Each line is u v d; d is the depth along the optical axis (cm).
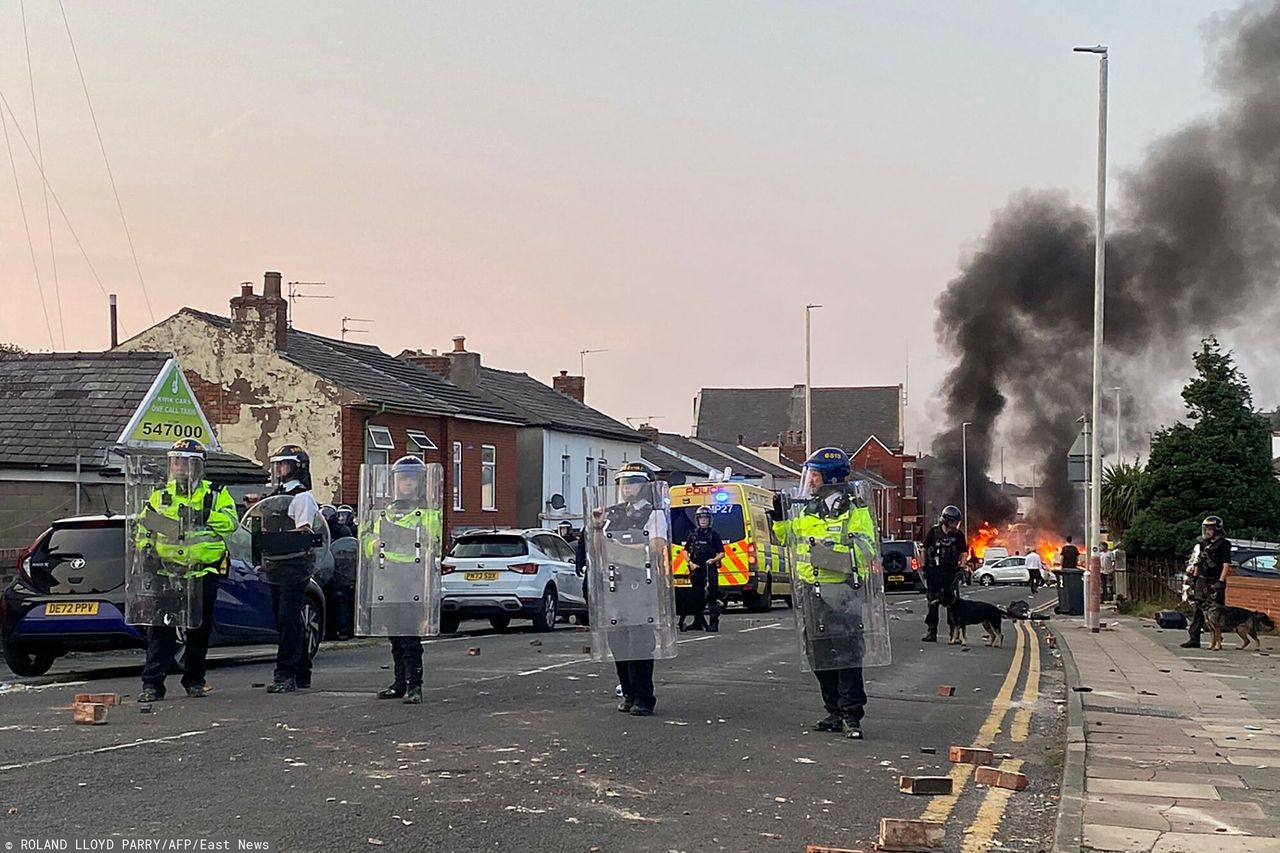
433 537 1208
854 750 1000
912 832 683
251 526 1279
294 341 3819
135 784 785
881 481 8794
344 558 2102
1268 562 2805
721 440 9625
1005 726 1168
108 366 2578
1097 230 2522
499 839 677
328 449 3475
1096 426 2492
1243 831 738
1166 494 3622
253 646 1947
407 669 1196
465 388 4584
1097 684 1498
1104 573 3609
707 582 2288
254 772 829
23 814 700
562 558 2519
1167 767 942
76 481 2227
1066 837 709
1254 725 1160
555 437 4706
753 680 1440
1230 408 3584
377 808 736
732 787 839
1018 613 2475
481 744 959
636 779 851
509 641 2048
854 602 1048
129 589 1182
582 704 1198
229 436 3531
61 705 1162
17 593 1433
